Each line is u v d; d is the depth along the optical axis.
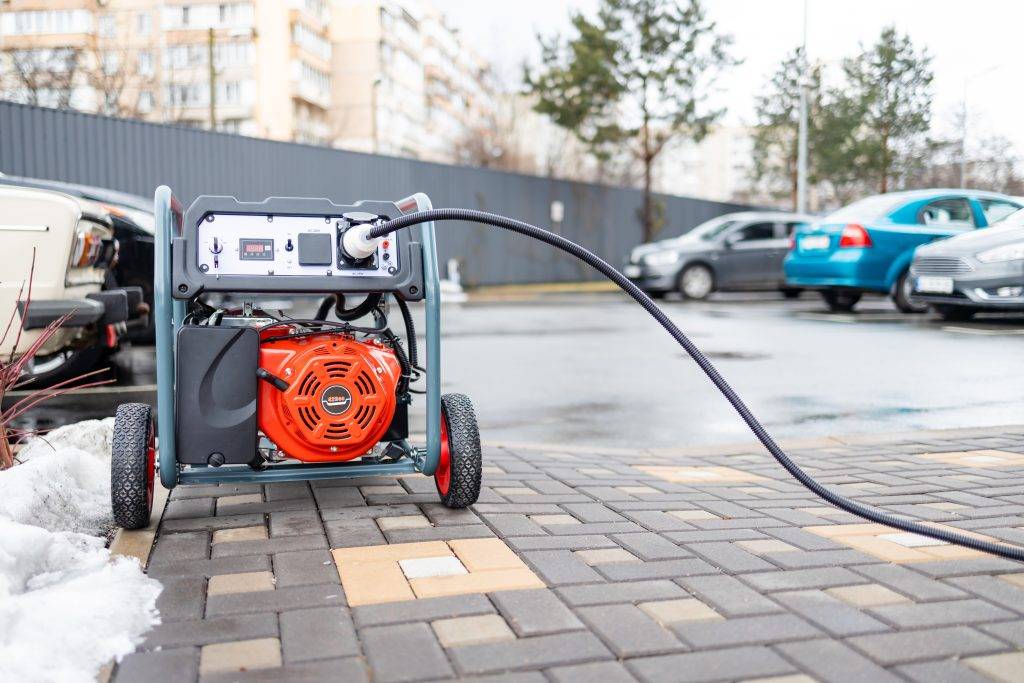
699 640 2.04
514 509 3.21
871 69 18.66
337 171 17.73
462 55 74.56
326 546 2.75
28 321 4.43
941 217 11.30
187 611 2.23
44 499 2.94
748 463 4.23
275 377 2.87
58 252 4.57
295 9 53.78
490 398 6.16
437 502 3.29
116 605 2.16
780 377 6.88
